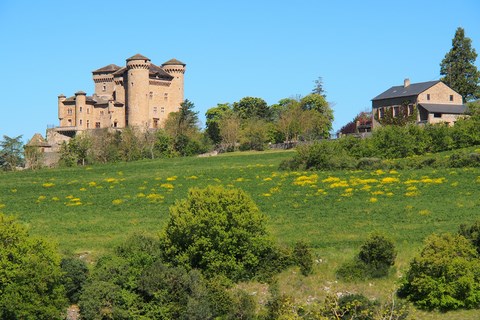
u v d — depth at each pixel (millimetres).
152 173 98188
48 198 78688
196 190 53125
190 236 50250
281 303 41438
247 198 52281
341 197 68875
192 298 44281
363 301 39406
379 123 133750
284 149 138875
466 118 109250
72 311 45938
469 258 45594
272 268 49469
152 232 58719
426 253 45188
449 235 47500
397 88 138250
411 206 62500
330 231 56625
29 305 43312
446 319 42156
